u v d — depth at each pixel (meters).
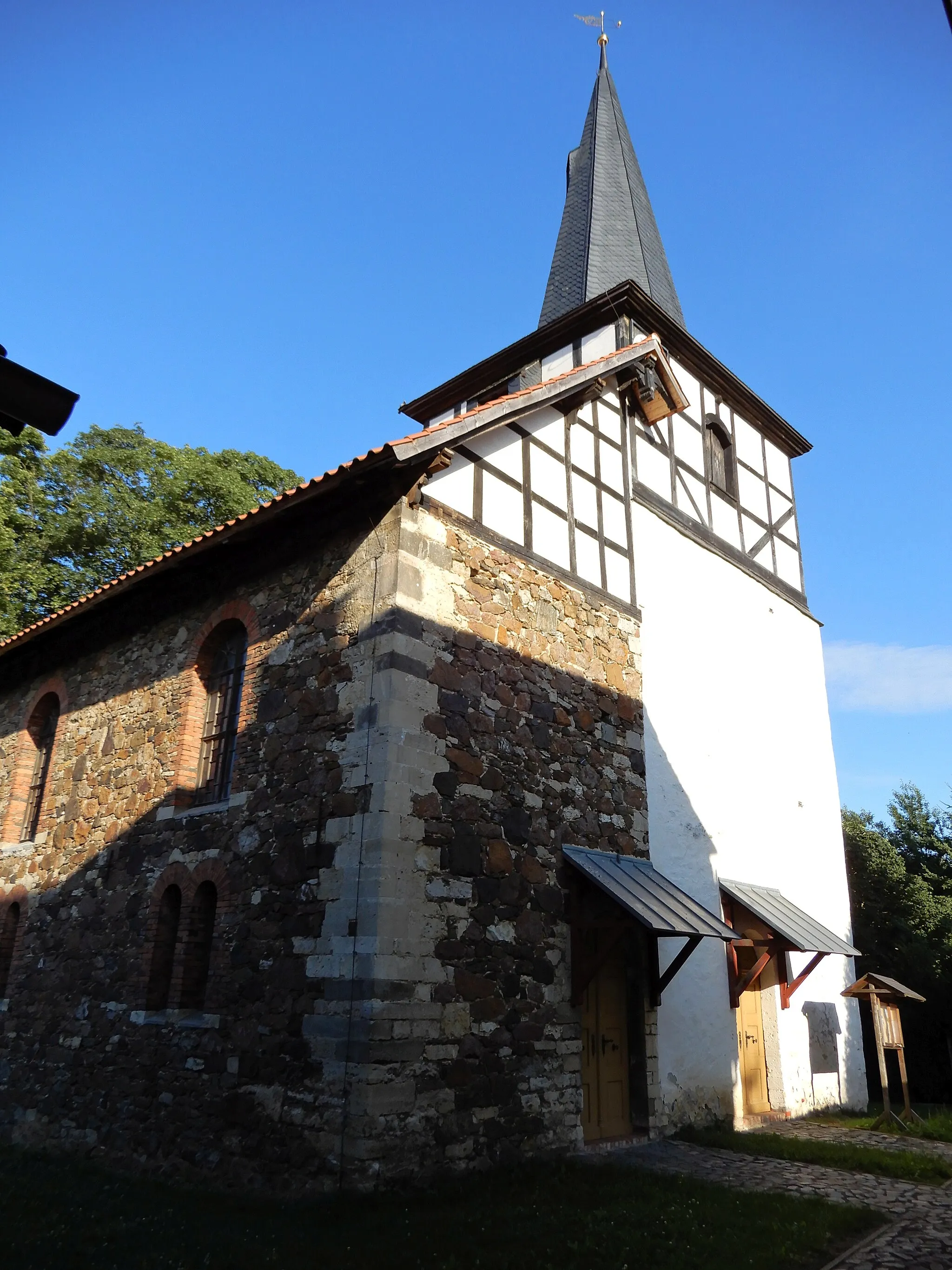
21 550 18.12
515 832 8.21
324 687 8.02
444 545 8.39
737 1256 5.44
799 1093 11.43
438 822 7.48
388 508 8.15
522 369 14.95
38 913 10.90
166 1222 5.96
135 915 9.30
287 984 7.26
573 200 17.94
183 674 9.95
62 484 19.20
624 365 11.07
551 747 8.93
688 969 10.05
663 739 10.68
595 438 11.03
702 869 10.67
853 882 17.56
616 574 10.68
